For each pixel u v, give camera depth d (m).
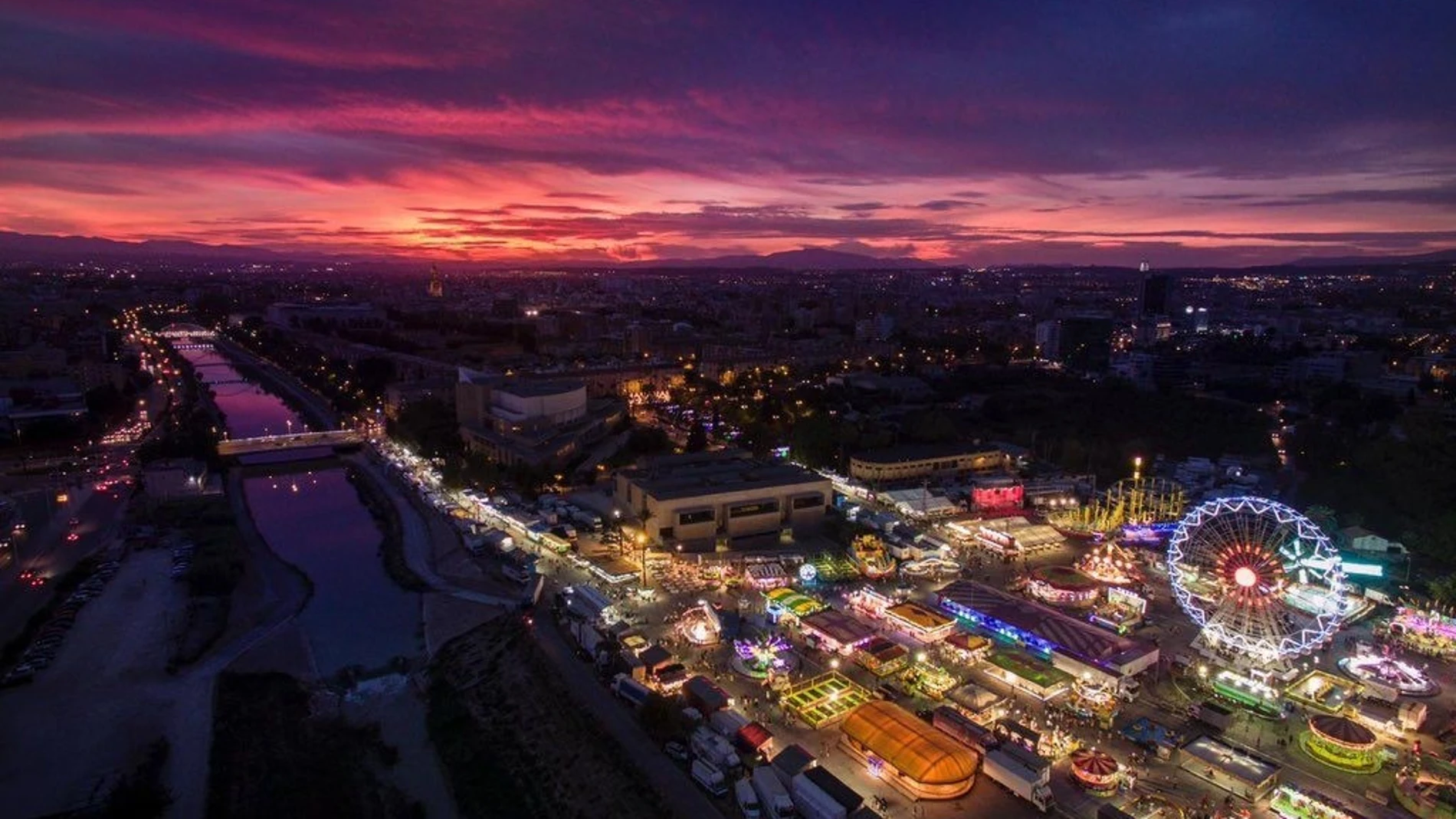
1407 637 185.50
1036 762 137.38
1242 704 160.62
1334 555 177.12
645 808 135.62
